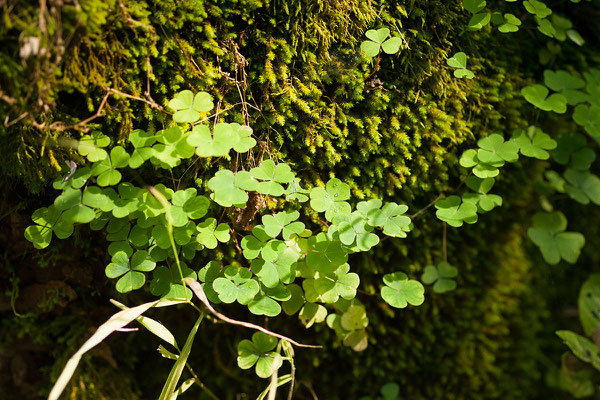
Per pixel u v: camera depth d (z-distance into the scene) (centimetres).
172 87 42
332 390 55
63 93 42
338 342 52
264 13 43
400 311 53
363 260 51
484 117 50
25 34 37
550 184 55
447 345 55
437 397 56
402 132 47
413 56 46
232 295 42
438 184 50
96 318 51
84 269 48
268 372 43
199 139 41
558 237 54
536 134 49
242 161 45
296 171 47
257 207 45
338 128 45
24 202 45
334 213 43
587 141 56
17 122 41
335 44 45
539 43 53
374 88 46
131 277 42
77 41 39
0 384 54
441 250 53
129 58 41
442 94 48
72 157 43
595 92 52
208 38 42
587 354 53
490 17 47
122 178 45
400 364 54
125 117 42
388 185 48
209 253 47
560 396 61
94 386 52
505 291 57
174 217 42
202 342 54
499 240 57
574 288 63
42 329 51
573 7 55
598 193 54
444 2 47
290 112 44
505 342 58
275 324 53
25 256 47
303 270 44
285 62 44
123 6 39
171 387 42
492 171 47
